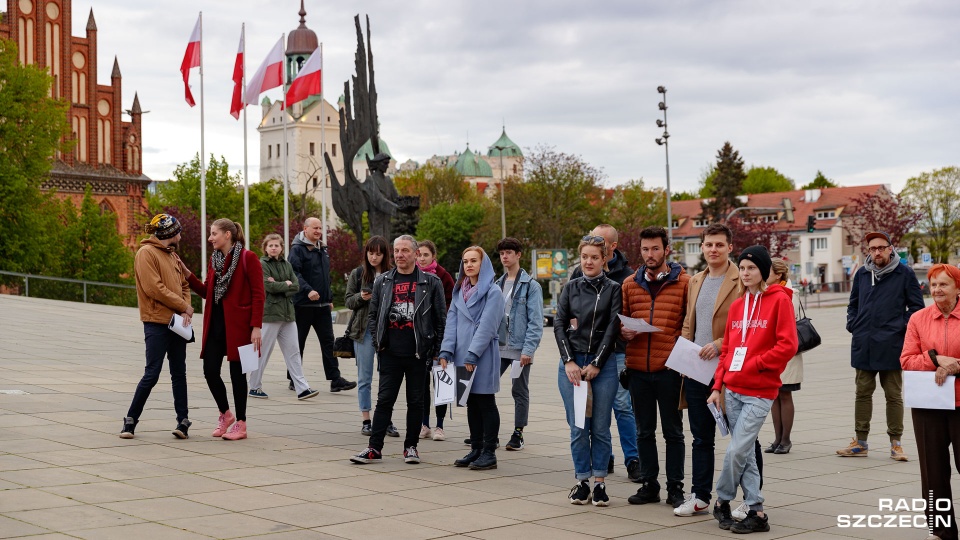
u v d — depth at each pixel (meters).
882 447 10.84
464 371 9.10
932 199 93.81
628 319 7.65
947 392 6.67
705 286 7.62
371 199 28.86
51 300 31.91
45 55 71.19
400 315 9.22
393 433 10.90
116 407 11.54
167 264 9.76
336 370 14.15
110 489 7.52
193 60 35.94
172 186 80.25
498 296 9.19
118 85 75.50
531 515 7.37
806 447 10.84
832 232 110.38
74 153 73.06
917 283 10.07
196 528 6.51
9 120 52.84
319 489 7.94
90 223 61.84
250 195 80.75
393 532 6.67
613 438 11.33
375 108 29.27
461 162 191.50
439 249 102.06
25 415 10.66
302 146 144.25
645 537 6.80
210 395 13.20
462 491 8.14
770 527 7.17
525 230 77.25
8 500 7.03
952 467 9.60
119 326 24.00
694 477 7.57
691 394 7.56
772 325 7.10
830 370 20.84
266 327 13.18
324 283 13.95
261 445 9.78
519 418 10.34
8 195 52.19
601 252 7.96
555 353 25.06
